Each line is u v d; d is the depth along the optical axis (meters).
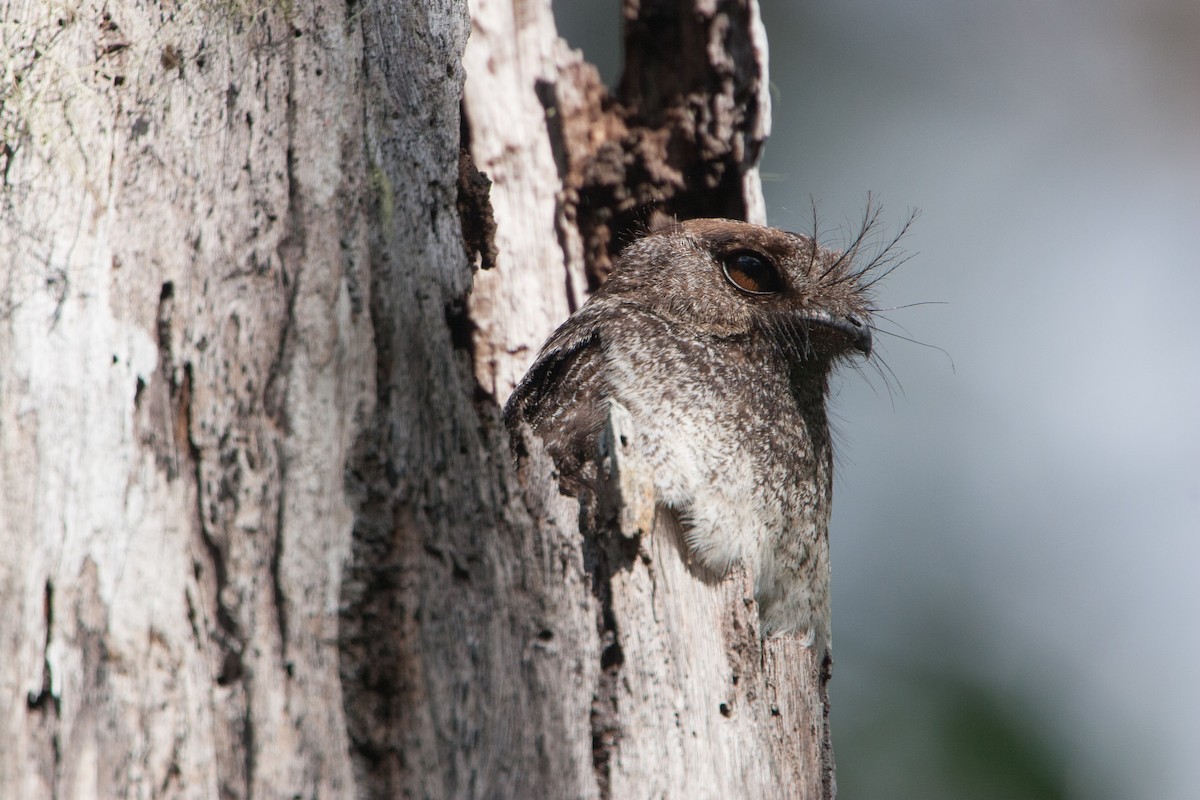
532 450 6.59
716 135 11.02
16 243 6.02
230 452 5.65
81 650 5.21
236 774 5.13
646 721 6.58
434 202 6.69
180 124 6.38
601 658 6.58
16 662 5.16
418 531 5.78
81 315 5.84
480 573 5.99
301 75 6.56
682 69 11.20
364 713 5.39
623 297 9.49
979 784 13.70
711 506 7.84
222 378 5.79
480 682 5.77
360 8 6.86
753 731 7.25
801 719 8.02
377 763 5.34
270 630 5.38
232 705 5.24
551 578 6.34
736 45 11.10
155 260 6.01
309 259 6.09
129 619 5.29
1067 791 13.70
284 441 5.70
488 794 5.61
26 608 5.25
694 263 9.41
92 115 6.40
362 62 6.70
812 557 8.74
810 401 9.65
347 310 6.03
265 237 6.11
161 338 5.84
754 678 7.44
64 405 5.64
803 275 9.59
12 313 5.83
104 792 5.01
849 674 15.02
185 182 6.22
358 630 5.51
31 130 6.38
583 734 6.18
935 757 13.99
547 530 6.43
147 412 5.68
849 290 9.94
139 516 5.48
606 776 6.28
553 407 8.63
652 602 6.96
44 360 5.73
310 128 6.42
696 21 11.11
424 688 5.52
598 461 7.23
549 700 6.06
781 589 8.49
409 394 6.01
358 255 6.15
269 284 6.02
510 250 10.76
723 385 8.69
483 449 6.26
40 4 6.75
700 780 6.73
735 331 9.15
